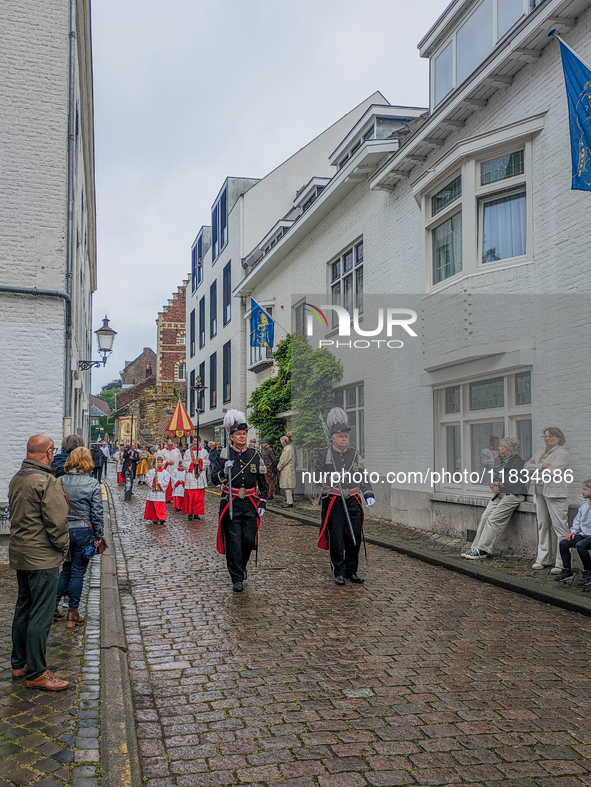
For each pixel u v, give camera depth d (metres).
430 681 4.34
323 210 15.88
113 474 34.88
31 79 10.01
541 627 5.57
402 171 11.76
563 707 3.93
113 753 3.21
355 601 6.43
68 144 10.83
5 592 6.75
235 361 25.66
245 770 3.18
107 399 103.38
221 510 7.01
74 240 12.34
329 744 3.45
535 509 8.16
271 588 7.01
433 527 10.71
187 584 7.20
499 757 3.31
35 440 4.36
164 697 4.07
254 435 23.61
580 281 7.70
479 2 9.79
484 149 9.02
